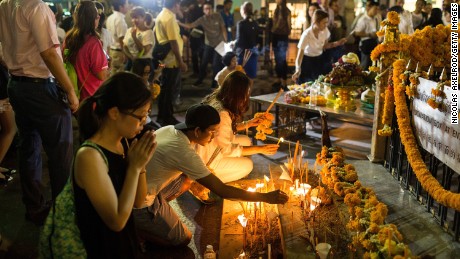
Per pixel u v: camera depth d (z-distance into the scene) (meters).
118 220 1.99
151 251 3.50
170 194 3.74
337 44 7.50
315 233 3.16
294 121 6.10
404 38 4.35
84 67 4.42
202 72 10.21
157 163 3.26
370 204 3.08
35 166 3.98
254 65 9.04
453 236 3.14
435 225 3.31
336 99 5.43
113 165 2.06
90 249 2.08
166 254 3.47
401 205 3.65
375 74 5.29
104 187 1.96
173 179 3.45
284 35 9.53
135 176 2.06
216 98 4.02
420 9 8.91
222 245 3.37
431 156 3.54
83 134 2.08
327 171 3.79
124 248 2.13
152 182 3.27
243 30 8.70
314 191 3.71
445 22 8.41
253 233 3.46
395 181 4.15
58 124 3.82
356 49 9.45
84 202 2.01
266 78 11.20
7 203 4.36
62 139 3.87
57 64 3.62
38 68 3.69
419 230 3.25
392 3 12.34
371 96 5.27
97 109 2.02
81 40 4.37
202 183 3.27
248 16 8.71
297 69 7.35
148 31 7.05
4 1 3.62
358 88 5.30
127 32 7.27
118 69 7.65
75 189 2.00
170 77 7.00
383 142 4.62
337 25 9.20
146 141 2.09
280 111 6.09
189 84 10.46
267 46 11.92
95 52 4.41
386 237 2.63
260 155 5.42
